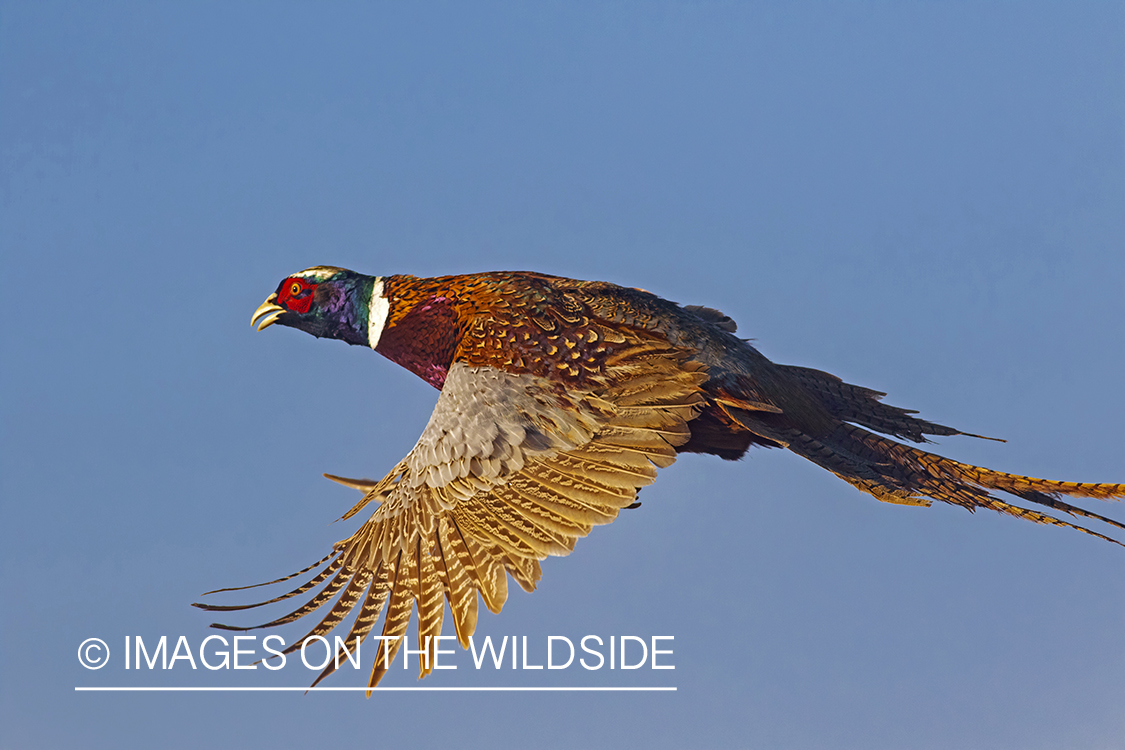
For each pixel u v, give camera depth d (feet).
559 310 38.42
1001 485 37.45
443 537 34.19
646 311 38.68
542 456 34.91
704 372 36.73
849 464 37.24
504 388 36.29
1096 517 35.94
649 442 35.04
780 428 38.11
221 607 32.55
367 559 34.50
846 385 42.86
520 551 33.58
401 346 42.47
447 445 35.40
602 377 36.45
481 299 40.06
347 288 44.62
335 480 41.98
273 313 45.88
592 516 33.91
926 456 38.58
